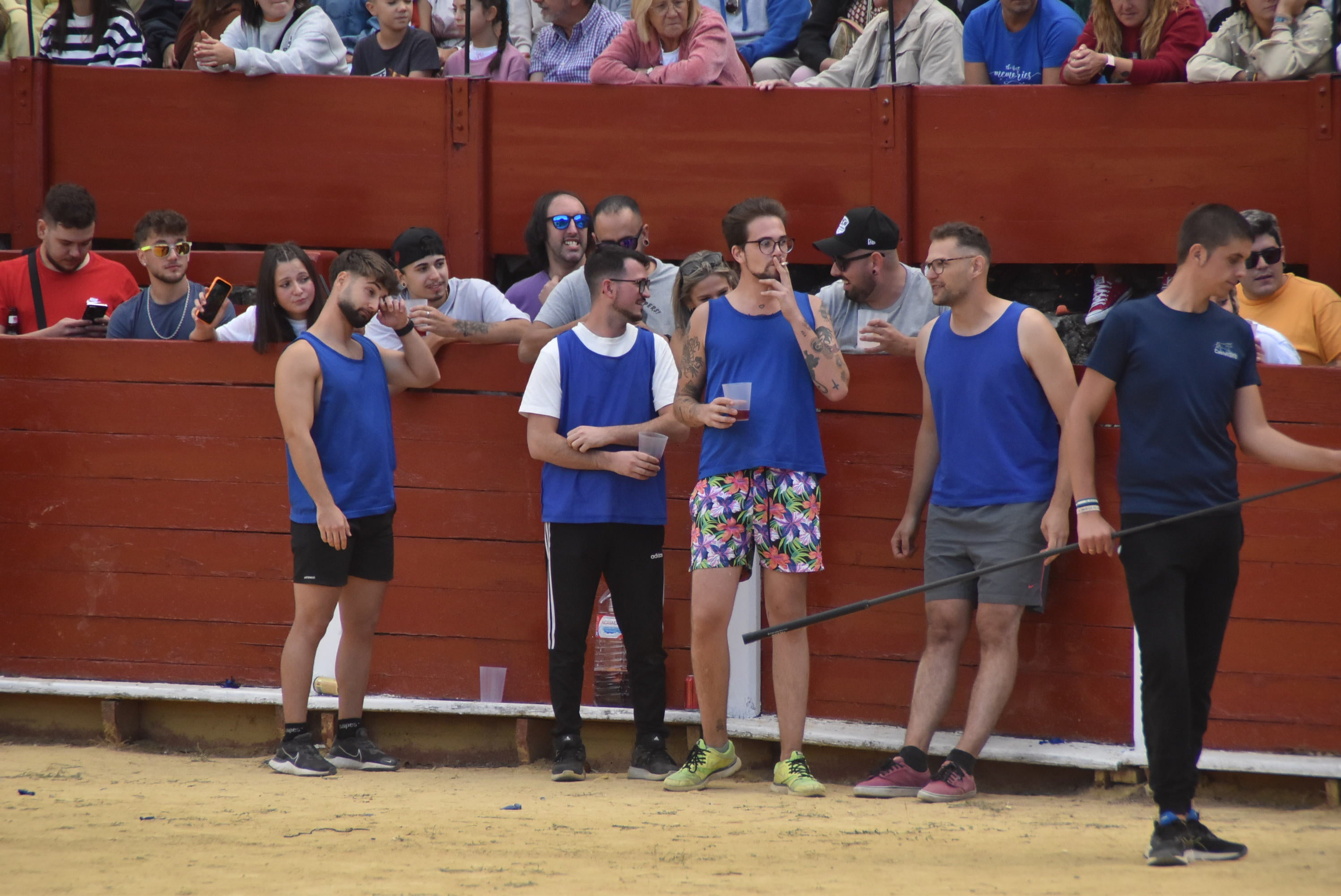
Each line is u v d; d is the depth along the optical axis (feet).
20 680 75.82
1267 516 63.93
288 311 74.28
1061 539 61.77
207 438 75.46
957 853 50.72
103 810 57.21
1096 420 57.88
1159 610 49.85
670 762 66.74
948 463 64.18
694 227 90.33
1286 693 63.82
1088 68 83.87
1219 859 49.47
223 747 74.18
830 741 67.00
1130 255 84.94
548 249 80.48
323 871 46.91
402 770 69.67
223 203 93.86
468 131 91.50
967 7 97.25
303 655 67.36
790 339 64.39
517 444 73.46
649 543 66.64
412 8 103.19
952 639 64.23
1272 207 82.84
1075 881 46.01
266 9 94.38
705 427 65.10
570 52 94.63
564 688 66.69
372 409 68.13
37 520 76.64
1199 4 95.40
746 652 70.44
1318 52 81.92
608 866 47.98
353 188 92.89
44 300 85.61
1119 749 65.00
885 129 87.35
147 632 75.97
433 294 75.87
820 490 66.90
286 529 74.95
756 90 88.99
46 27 99.30
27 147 94.48
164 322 80.84
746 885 45.24
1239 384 51.37
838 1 99.30
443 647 74.13
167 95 93.91
